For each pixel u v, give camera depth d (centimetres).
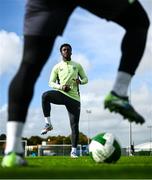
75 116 1093
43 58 419
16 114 414
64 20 421
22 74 412
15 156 419
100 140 574
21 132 421
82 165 484
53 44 425
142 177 297
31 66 412
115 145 571
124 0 417
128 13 428
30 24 416
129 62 439
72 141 1095
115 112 449
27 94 413
